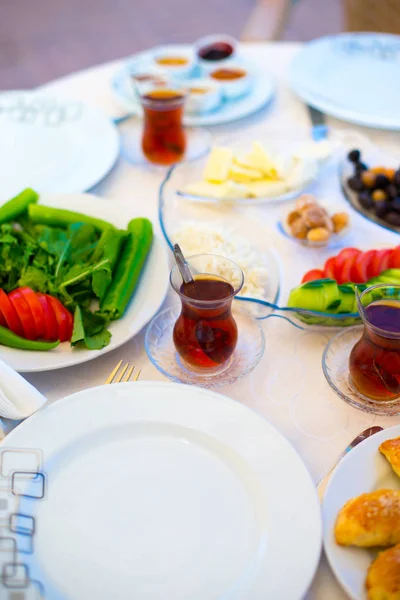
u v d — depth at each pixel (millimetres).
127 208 659
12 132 806
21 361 518
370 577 387
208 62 903
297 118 842
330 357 533
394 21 1162
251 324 557
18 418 474
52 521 427
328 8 2184
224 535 420
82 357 521
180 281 504
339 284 576
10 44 2061
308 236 642
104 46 2039
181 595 396
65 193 675
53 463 449
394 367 482
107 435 464
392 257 591
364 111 821
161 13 2229
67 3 2318
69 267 579
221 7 2256
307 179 713
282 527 414
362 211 715
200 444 460
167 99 720
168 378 522
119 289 559
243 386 518
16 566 401
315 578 409
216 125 833
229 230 655
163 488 442
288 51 966
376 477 439
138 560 411
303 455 473
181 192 707
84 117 820
